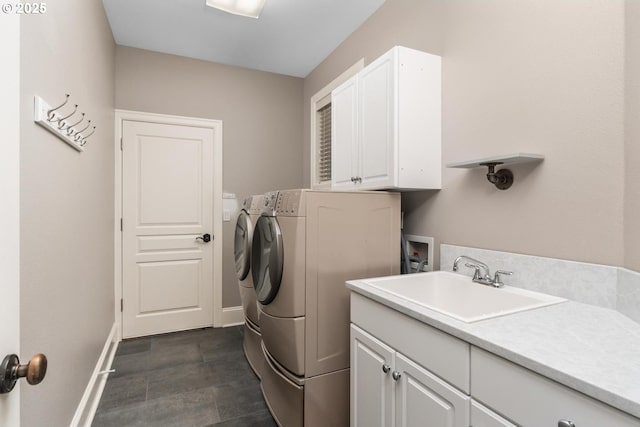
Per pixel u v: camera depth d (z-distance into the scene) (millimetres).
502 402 794
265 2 2299
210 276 3242
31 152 1030
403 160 1705
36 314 1074
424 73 1757
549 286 1262
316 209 1649
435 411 988
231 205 3332
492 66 1515
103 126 2332
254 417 1825
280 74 3551
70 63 1475
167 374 2293
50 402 1211
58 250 1300
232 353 2639
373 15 2424
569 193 1209
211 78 3242
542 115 1303
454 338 933
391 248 1859
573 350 763
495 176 1432
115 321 2857
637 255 991
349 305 1724
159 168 3053
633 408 552
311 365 1627
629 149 1023
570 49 1205
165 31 2689
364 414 1360
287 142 3586
